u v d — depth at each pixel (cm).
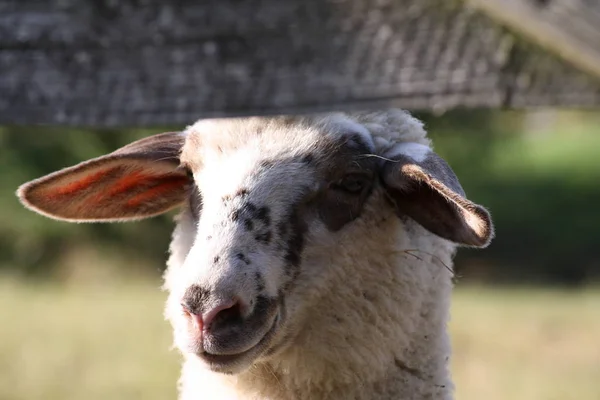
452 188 421
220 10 319
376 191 453
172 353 1259
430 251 477
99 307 1712
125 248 2592
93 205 489
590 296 1961
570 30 256
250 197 419
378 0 296
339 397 455
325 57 306
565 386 1109
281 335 427
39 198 462
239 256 400
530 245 2630
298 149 435
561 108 279
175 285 453
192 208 465
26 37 343
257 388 455
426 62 292
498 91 282
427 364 474
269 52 314
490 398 1061
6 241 2625
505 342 1389
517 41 276
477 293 2050
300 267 428
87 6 335
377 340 452
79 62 340
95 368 1162
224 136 445
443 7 285
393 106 299
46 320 1545
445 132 2531
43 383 1085
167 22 326
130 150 478
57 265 2569
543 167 3509
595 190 3077
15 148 2592
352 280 446
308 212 432
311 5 306
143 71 332
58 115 345
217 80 323
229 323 389
